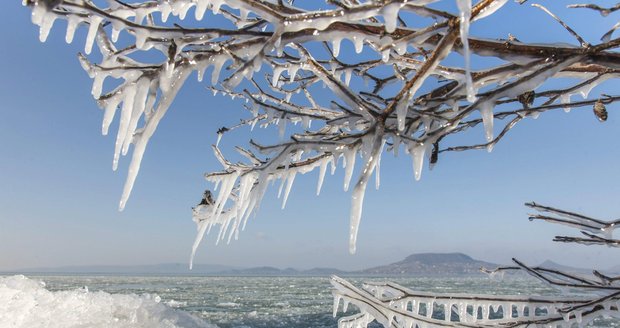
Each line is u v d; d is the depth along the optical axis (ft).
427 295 9.77
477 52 5.49
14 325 9.86
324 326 86.99
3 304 10.92
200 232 9.37
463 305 9.62
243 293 223.30
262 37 5.39
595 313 8.47
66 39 4.92
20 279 13.84
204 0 4.89
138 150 5.47
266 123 9.68
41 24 4.75
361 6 4.75
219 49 5.53
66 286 247.91
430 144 6.07
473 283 347.97
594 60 5.45
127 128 5.39
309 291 248.11
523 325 8.91
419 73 5.21
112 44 5.48
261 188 7.00
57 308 11.40
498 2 4.68
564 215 8.66
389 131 6.17
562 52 5.43
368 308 8.79
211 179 8.67
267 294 214.69
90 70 5.33
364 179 5.74
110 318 11.39
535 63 5.51
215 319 98.02
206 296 194.59
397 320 8.94
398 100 5.61
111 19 4.76
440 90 7.07
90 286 268.41
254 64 5.11
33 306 11.30
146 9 5.06
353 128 7.66
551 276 9.19
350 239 5.55
